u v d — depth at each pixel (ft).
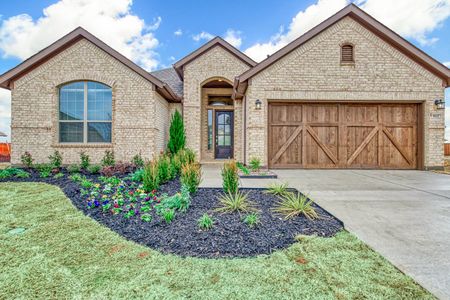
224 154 44.27
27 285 6.54
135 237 9.53
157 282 6.65
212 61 38.32
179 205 12.14
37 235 9.75
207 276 6.90
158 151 34.06
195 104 38.32
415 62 28.94
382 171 28.37
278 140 29.78
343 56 29.07
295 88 28.89
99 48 31.09
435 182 21.22
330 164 29.76
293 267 7.33
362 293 6.11
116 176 23.67
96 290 6.32
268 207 13.12
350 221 11.15
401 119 29.84
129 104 31.30
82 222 11.21
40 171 26.53
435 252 8.18
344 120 29.78
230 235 9.48
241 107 38.27
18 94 30.45
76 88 31.63
